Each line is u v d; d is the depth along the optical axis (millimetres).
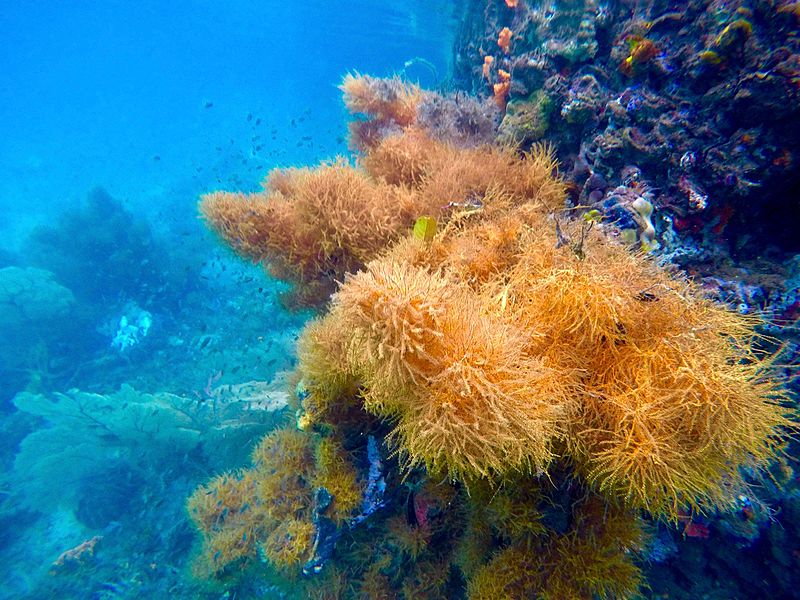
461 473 1895
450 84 11844
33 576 7754
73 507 8625
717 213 3271
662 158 3473
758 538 3281
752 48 3061
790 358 2805
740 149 3127
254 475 5402
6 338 12516
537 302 2254
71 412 8617
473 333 1829
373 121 5582
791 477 3020
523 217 3068
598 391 2104
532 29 4746
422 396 1803
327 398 3037
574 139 4199
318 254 4133
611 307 2062
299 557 3926
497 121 5062
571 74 4207
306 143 26078
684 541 3615
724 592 3508
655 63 3602
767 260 3211
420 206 3771
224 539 5141
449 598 3783
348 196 3768
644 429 1914
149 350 12648
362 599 4059
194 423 7941
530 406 1817
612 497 2410
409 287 1760
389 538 3828
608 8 4148
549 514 2590
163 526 7730
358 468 3273
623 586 2523
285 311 5184
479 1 9367
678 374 1950
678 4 3576
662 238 3342
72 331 13195
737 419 1921
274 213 4215
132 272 14477
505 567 2727
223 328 12359
